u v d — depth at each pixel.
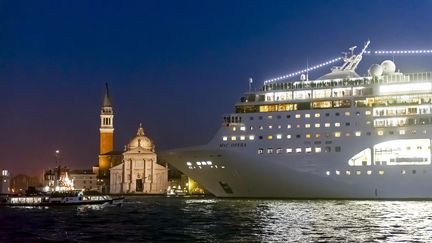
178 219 78.94
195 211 94.31
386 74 104.31
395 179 98.75
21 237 61.28
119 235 61.41
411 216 74.44
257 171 104.88
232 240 55.31
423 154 98.44
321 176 101.62
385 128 99.81
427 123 98.50
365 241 53.28
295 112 103.38
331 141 101.50
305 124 102.88
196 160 109.12
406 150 99.31
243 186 107.69
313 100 103.19
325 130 101.88
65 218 86.56
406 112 99.62
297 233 59.50
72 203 125.94
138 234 61.84
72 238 59.69
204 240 55.75
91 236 61.12
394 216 74.56
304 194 104.00
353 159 100.75
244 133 105.44
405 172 98.31
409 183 98.38
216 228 65.38
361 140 100.50
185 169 111.19
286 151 103.25
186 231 63.31
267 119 104.50
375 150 100.38
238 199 109.69
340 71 107.94
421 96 99.75
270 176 104.44
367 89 102.56
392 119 99.75
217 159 106.88
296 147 102.94
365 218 72.62
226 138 106.19
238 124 105.81
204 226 67.94
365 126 100.56
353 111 101.12
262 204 97.69
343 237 56.06
